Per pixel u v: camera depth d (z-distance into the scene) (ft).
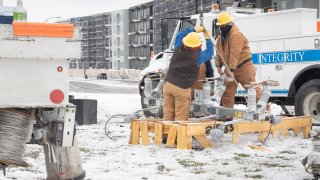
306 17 35.60
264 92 28.14
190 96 29.17
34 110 13.71
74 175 15.64
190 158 24.13
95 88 130.62
